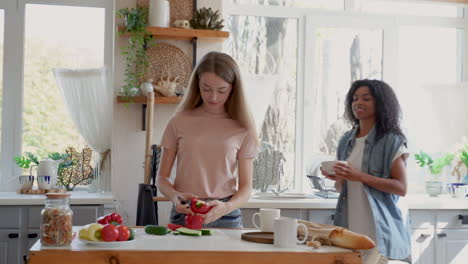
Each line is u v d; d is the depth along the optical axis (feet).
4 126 13.60
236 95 8.10
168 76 12.64
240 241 6.24
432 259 12.26
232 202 7.54
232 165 8.05
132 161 12.64
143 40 12.14
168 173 8.22
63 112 13.83
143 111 12.56
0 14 13.64
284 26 14.24
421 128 14.57
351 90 10.21
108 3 13.93
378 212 9.29
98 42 13.92
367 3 14.65
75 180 13.38
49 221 5.60
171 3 12.77
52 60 13.80
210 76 7.80
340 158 10.30
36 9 13.75
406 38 14.74
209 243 6.03
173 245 5.83
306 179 14.12
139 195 11.04
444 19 14.85
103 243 5.62
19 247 11.51
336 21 14.33
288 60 14.24
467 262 12.38
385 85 9.82
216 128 8.04
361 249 5.79
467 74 14.93
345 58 14.39
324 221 11.96
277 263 5.61
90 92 13.17
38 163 13.24
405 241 9.46
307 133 14.16
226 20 13.97
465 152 13.74
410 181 14.44
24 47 13.73
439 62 14.89
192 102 8.29
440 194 13.71
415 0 14.70
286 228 5.92
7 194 12.63
